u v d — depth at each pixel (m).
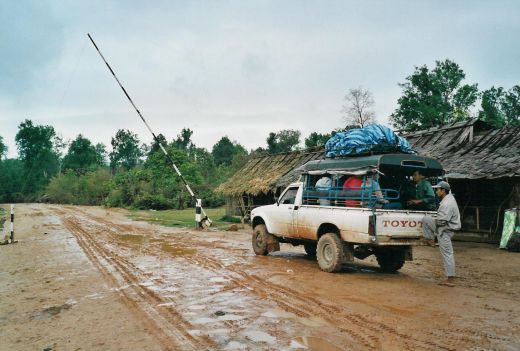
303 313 5.91
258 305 6.37
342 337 4.91
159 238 16.70
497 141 16.19
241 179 28.80
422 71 51.41
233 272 9.09
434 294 7.04
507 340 4.77
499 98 52.59
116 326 5.55
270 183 23.95
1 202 88.94
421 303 6.43
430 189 9.04
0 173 96.12
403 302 6.49
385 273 9.16
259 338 4.92
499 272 9.29
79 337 5.20
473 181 16.31
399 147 9.32
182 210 44.44
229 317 5.77
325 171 9.57
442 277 8.68
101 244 14.87
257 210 11.88
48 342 5.07
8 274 9.67
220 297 6.89
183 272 9.16
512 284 7.92
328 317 5.71
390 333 5.04
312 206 9.80
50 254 12.68
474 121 17.84
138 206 45.84
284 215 10.72
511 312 5.91
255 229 11.85
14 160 123.38
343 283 7.92
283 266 9.85
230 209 29.44
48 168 101.81
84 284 8.23
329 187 9.55
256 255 11.75
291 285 7.75
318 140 63.47
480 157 15.61
